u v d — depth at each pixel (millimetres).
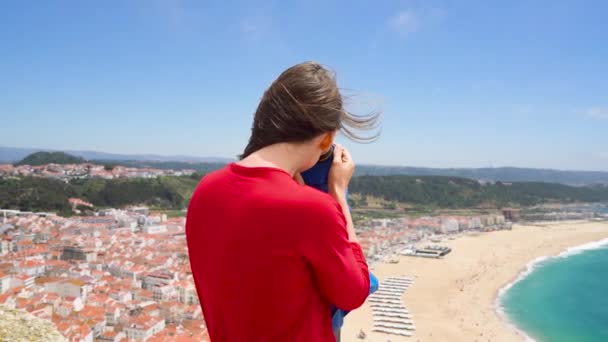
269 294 1968
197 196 2285
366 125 2348
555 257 107000
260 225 1947
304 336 2033
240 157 2475
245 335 2061
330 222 1933
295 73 2213
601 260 103000
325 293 2082
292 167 2258
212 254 2104
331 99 2150
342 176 2574
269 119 2201
